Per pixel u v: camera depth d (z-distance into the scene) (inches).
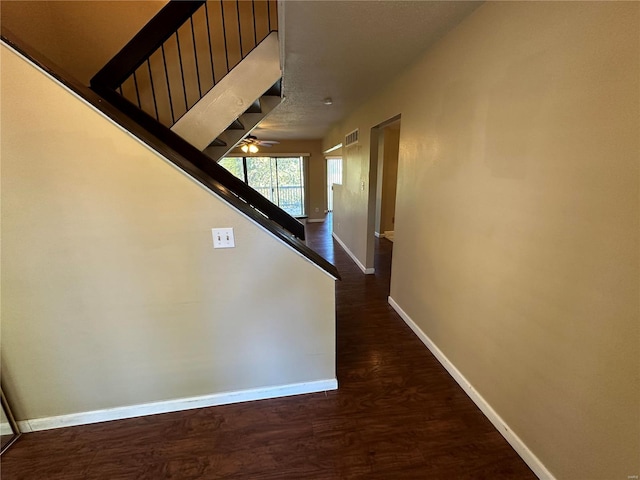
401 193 108.0
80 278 60.1
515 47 53.2
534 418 55.1
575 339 46.0
